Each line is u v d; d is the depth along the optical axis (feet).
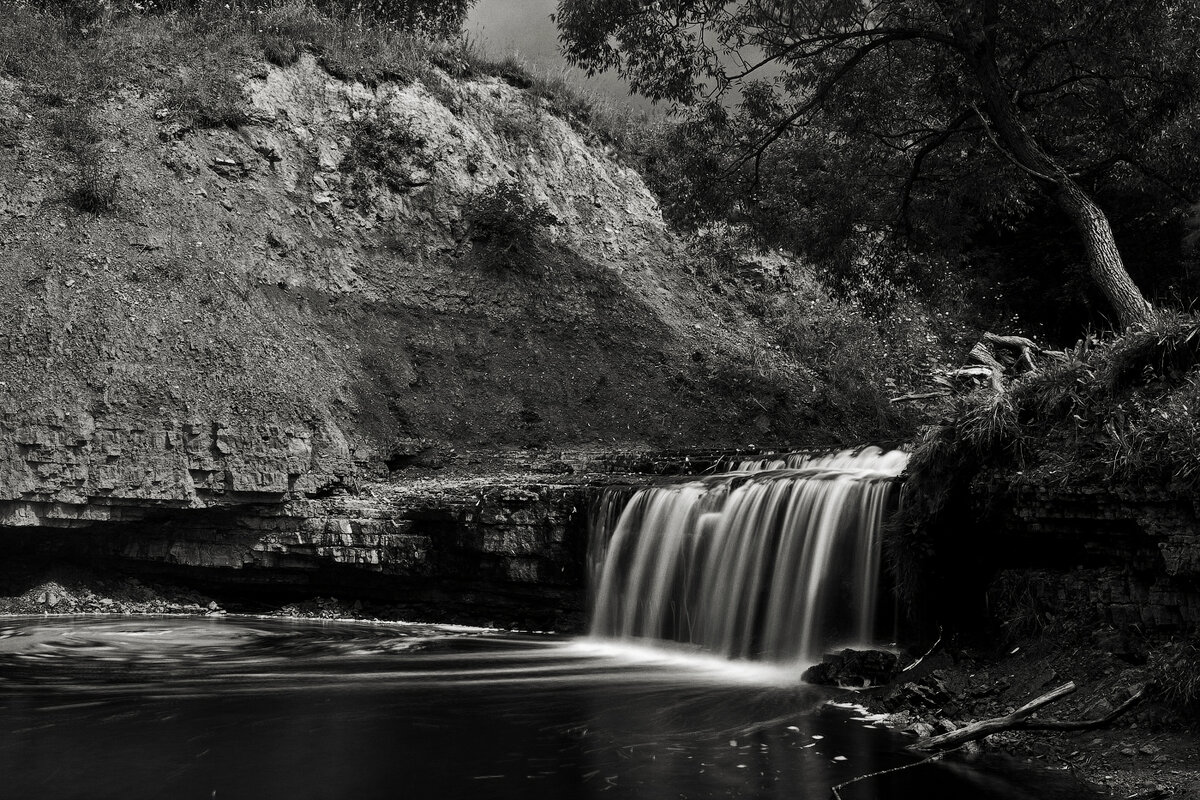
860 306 69.87
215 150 63.41
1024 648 27.84
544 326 66.64
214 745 24.88
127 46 65.82
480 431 59.98
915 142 61.36
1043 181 47.16
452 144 72.54
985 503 29.32
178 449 48.26
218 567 49.26
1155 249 68.33
